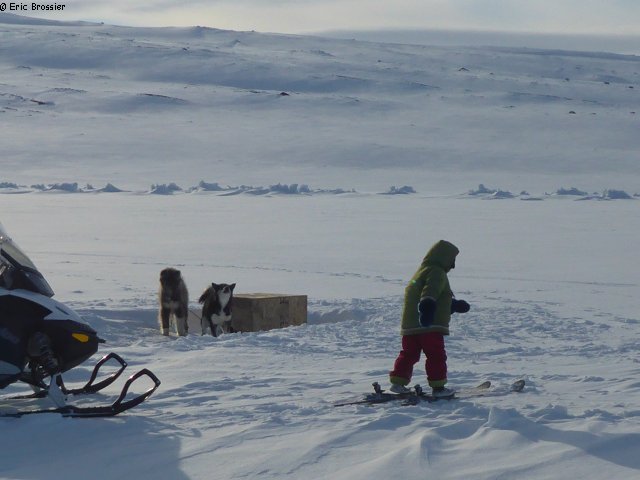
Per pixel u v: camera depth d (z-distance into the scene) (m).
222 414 10.66
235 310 21.69
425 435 9.00
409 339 11.65
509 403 10.99
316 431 9.61
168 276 21.20
